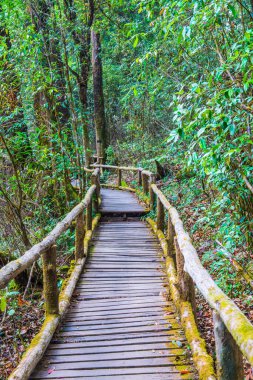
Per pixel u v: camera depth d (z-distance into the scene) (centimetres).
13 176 641
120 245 715
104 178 1622
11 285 582
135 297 470
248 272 462
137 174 1395
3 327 484
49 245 375
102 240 751
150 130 1429
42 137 801
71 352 338
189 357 321
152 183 962
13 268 273
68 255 741
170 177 1135
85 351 339
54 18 871
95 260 625
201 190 839
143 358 323
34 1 824
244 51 332
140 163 1420
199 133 323
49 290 388
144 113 1416
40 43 752
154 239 757
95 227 841
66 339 364
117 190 1399
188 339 338
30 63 747
